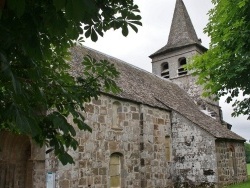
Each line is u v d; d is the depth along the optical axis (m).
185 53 26.81
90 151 12.55
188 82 25.80
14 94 2.38
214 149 17.03
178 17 29.52
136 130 15.45
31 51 2.60
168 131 18.03
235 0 8.62
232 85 9.76
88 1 1.92
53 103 3.97
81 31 3.29
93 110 13.02
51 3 2.57
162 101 18.42
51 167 10.73
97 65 4.51
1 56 2.21
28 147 11.37
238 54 9.28
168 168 17.34
